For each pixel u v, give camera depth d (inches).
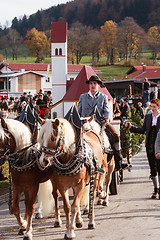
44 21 5595.5
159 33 3998.5
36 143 197.9
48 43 4276.6
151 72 2080.5
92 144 213.8
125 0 5506.9
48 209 235.3
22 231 206.4
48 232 208.2
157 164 267.9
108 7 5570.9
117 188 315.3
